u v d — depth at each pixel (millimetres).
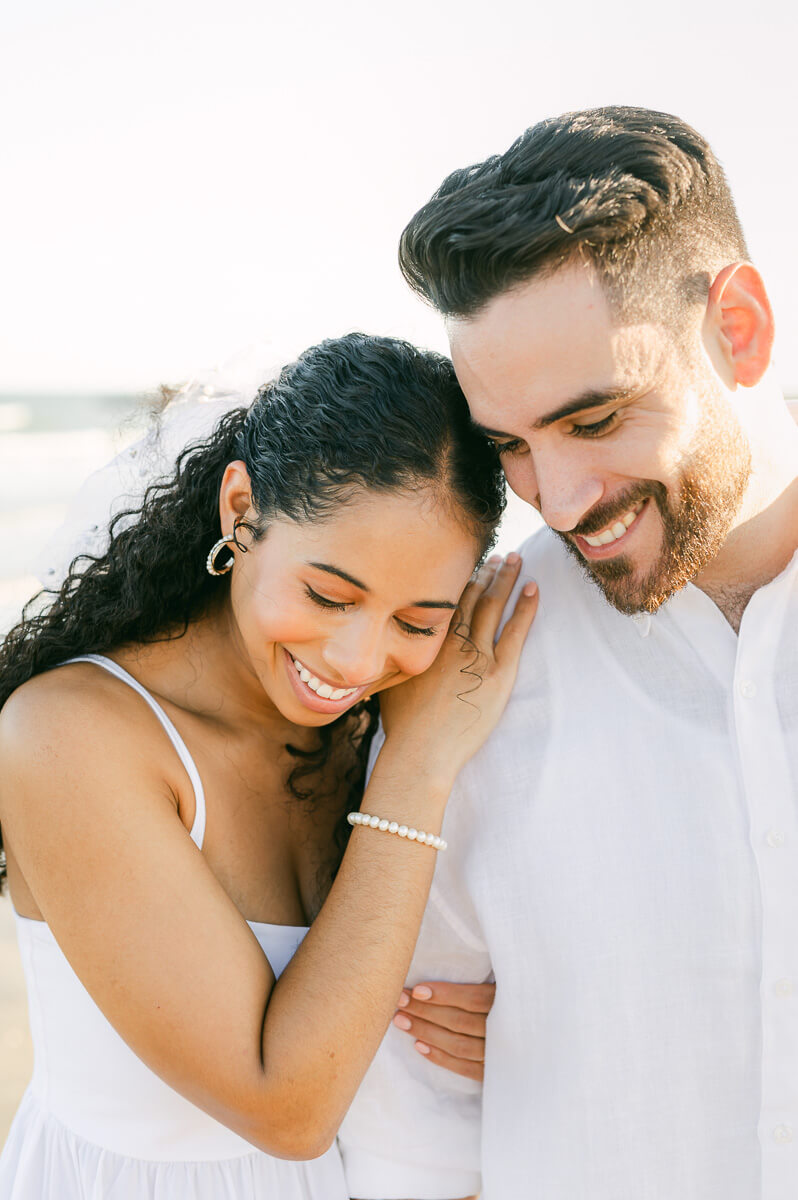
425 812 1557
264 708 1748
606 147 1356
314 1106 1404
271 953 1663
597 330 1320
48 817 1457
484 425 1426
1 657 1782
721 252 1431
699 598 1557
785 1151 1464
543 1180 1593
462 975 1728
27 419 25359
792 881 1476
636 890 1546
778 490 1520
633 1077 1535
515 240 1296
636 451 1380
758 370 1460
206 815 1628
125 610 1671
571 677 1648
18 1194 1693
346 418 1431
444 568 1470
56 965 1667
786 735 1505
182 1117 1631
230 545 1622
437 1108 1757
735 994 1500
